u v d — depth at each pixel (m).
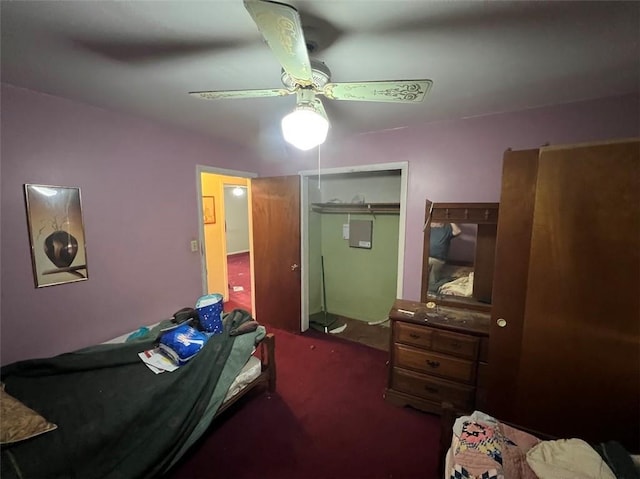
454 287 2.24
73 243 1.98
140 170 2.34
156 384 1.61
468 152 2.29
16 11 1.02
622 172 1.24
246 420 1.99
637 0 0.97
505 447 1.09
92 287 2.11
